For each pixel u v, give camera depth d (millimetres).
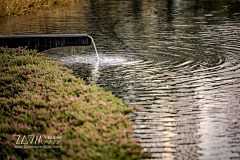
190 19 16438
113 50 10992
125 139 5062
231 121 5898
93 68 9094
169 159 4781
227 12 18250
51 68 8688
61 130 5355
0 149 5020
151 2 24094
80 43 10367
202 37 12586
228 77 8156
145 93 7258
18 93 7035
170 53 10492
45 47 10484
